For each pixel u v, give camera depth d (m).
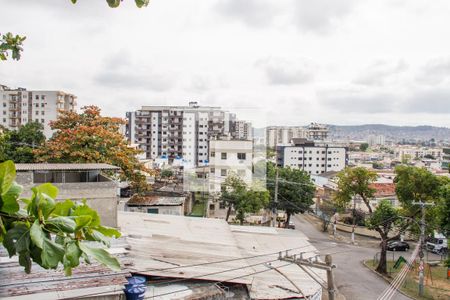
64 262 1.71
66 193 14.75
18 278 10.39
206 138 85.19
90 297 10.06
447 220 23.02
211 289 12.31
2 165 1.72
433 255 35.69
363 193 36.34
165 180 51.88
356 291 23.33
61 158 26.48
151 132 87.50
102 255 1.83
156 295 11.59
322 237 40.56
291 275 15.02
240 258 14.18
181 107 87.69
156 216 20.42
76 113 31.11
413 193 29.77
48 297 9.76
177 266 13.05
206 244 16.08
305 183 42.53
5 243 1.67
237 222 42.03
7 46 4.02
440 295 23.23
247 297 12.75
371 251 34.53
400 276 25.91
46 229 1.72
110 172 24.53
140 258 13.41
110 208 15.52
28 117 78.69
